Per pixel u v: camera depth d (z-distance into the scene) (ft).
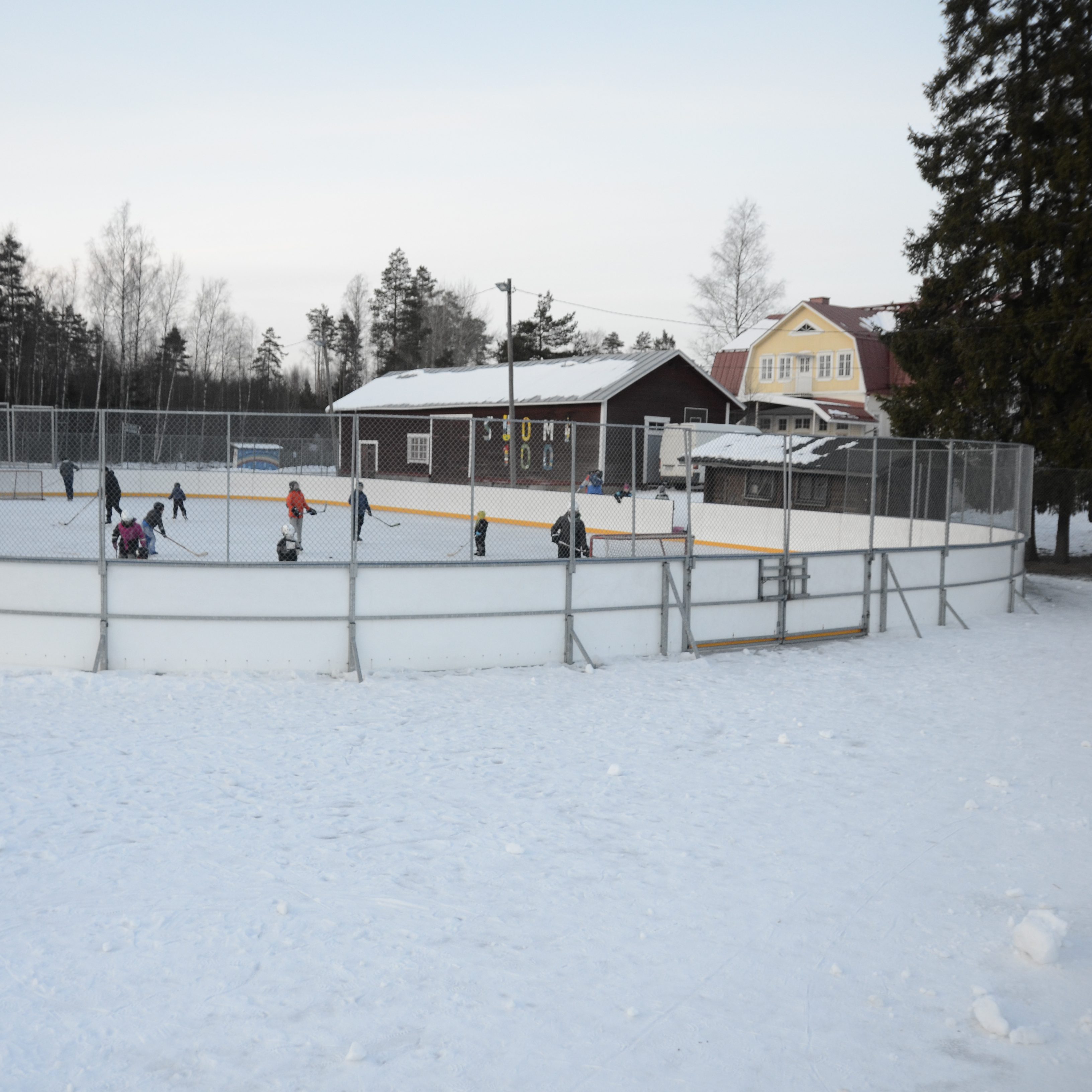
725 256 186.29
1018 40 87.56
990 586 62.64
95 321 217.15
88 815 23.70
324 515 100.58
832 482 81.25
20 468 106.93
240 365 277.44
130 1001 15.17
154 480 113.60
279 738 31.30
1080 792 26.76
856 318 164.76
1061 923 17.21
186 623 39.96
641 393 130.31
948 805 25.57
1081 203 82.33
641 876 20.57
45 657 40.16
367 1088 13.05
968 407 90.07
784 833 23.31
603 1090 13.12
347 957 16.72
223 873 20.38
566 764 29.04
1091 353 80.02
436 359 279.28
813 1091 13.15
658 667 44.04
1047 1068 13.70
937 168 91.04
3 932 17.43
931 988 15.96
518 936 17.63
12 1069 13.33
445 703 36.65
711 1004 15.38
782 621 49.83
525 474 114.11
